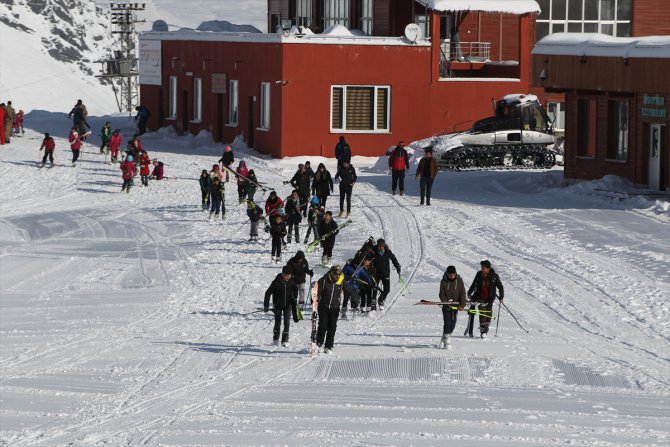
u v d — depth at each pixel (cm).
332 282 5572
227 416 4472
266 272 8019
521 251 8319
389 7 16525
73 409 4659
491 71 16350
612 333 5906
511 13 15275
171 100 18588
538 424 4225
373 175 13525
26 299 7400
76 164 14800
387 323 6306
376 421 4322
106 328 6425
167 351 5775
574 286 7062
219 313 6750
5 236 10106
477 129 13800
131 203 11875
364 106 15050
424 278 7462
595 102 11688
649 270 7481
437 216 10019
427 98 15162
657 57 10381
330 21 17600
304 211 9950
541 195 11538
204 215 10900
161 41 18662
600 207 10531
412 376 5147
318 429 4209
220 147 16425
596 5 16488
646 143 10944
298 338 6022
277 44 14812
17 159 15225
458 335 5975
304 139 14888
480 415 4384
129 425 4375
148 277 8044
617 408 4494
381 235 9144
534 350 5581
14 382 5178
